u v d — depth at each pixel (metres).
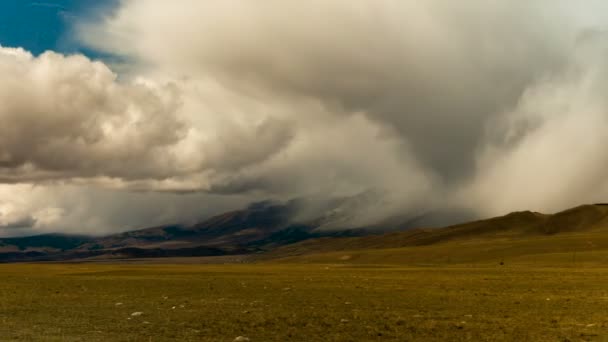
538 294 69.38
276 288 84.81
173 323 46.03
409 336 39.84
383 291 77.19
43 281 105.00
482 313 51.66
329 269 170.00
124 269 173.50
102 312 54.06
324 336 39.97
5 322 47.31
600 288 77.25
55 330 42.81
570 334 39.84
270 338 39.28
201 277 120.12
